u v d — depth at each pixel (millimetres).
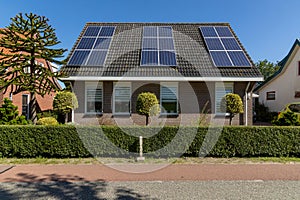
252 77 11086
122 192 4543
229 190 4660
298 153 7430
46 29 11039
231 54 12211
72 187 4809
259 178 5410
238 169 6152
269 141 7387
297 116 9133
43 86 11344
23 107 17203
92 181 5184
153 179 5336
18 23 10555
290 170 6070
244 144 7371
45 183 5043
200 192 4555
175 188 4762
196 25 15500
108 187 4812
